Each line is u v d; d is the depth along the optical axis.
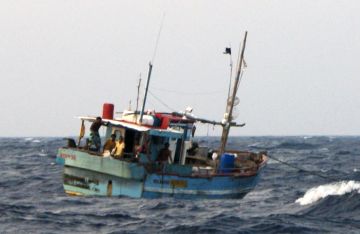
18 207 110.00
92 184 121.88
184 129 129.75
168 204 114.94
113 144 124.38
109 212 105.88
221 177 126.06
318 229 94.44
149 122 126.25
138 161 119.56
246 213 108.81
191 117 132.38
